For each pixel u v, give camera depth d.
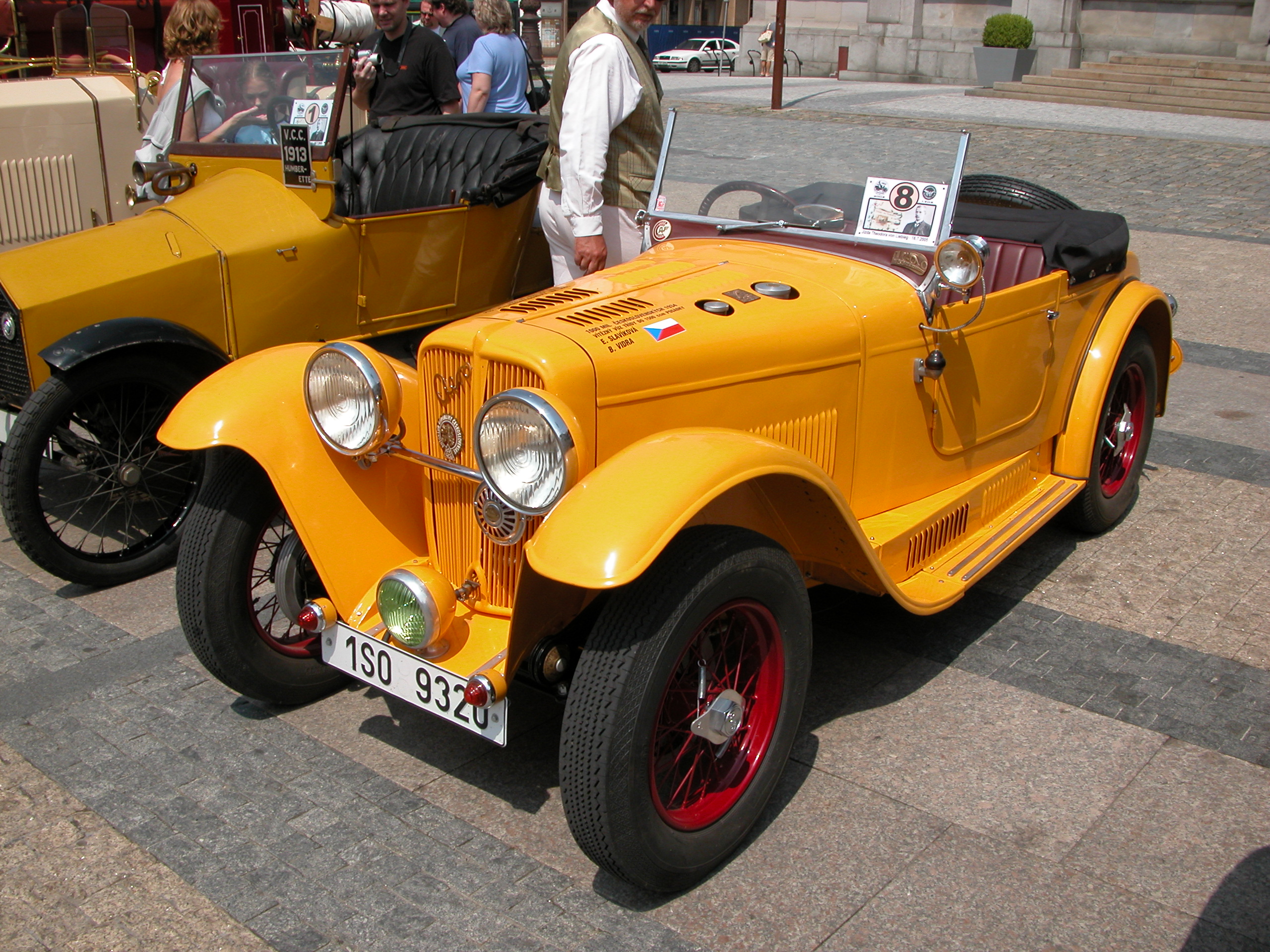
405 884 2.47
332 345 2.74
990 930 2.33
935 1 22.69
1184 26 19.92
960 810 2.72
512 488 2.39
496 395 2.42
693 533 2.36
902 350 3.16
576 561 2.12
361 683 3.28
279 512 3.04
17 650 3.52
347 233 4.54
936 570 3.29
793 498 2.64
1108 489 4.28
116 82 5.84
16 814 2.72
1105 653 3.45
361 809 2.74
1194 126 14.40
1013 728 3.06
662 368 2.63
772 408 2.89
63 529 3.97
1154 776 2.85
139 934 2.33
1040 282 3.62
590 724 2.22
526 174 4.97
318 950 2.28
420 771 2.90
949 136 3.13
